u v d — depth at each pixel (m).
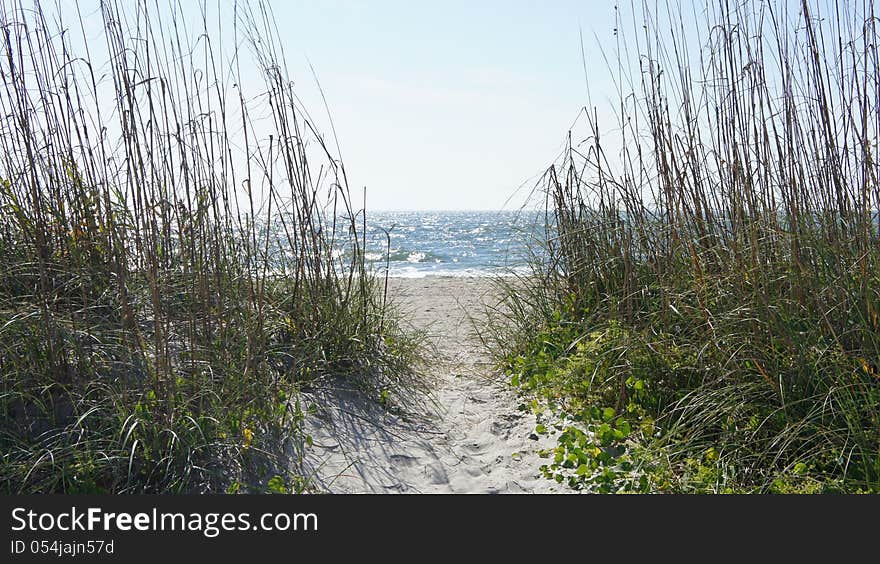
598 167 5.48
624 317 5.05
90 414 3.63
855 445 3.34
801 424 3.45
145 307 4.33
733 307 4.27
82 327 4.00
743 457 3.62
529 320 5.97
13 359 3.72
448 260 19.05
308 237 5.20
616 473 3.72
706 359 4.22
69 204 4.30
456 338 6.86
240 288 4.73
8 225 4.40
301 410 4.34
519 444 4.33
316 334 4.96
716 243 4.73
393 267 17.19
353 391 4.81
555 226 5.75
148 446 3.48
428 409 4.86
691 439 3.72
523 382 5.31
